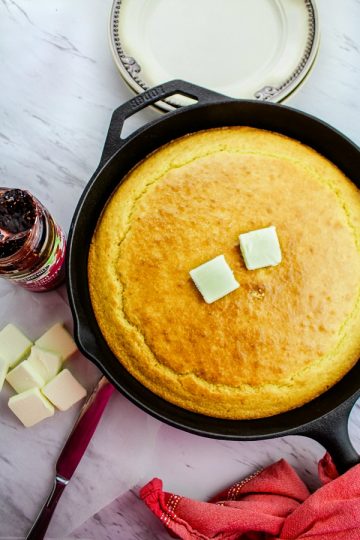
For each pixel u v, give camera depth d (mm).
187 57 668
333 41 685
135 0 666
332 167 600
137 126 671
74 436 622
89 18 692
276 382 554
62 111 678
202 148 596
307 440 639
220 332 551
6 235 576
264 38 668
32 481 637
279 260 550
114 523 637
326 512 561
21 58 688
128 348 571
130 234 577
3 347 638
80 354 649
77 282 568
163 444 639
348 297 564
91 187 565
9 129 676
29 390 627
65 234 662
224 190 572
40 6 692
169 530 609
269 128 606
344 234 572
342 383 567
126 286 571
